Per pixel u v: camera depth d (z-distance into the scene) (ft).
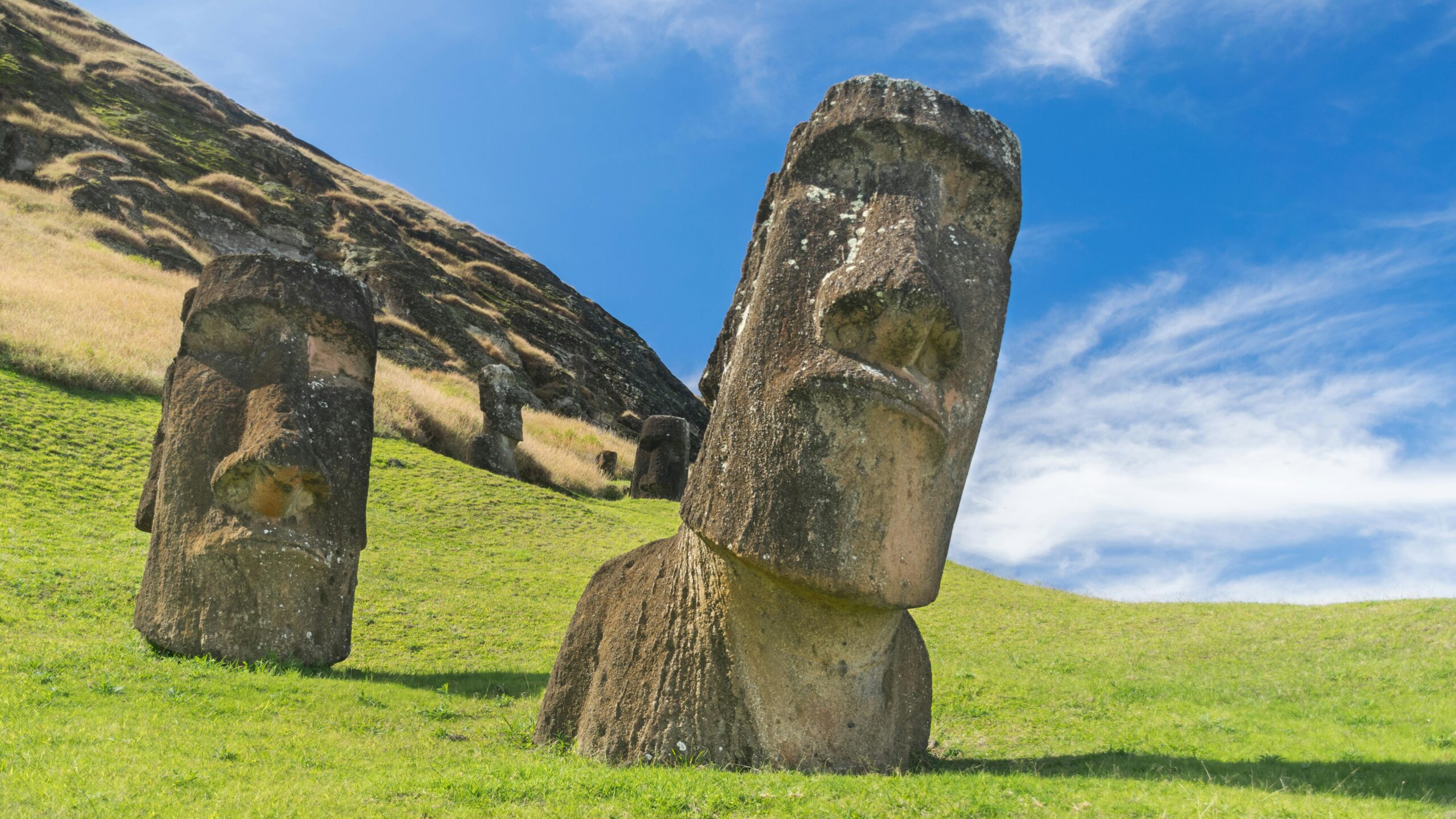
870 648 23.08
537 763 21.88
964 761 25.21
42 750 20.39
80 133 145.28
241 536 33.35
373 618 45.27
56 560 42.52
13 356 66.80
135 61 190.29
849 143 23.50
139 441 62.80
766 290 22.99
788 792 18.62
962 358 22.76
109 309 83.87
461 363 138.00
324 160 226.38
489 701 32.32
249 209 158.20
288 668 33.17
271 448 33.04
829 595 21.29
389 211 209.67
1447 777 20.81
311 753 22.81
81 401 65.82
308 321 36.19
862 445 21.17
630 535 73.20
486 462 88.84
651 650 23.47
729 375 23.38
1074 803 17.79
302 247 159.02
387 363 111.55
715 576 23.03
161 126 169.17
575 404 153.89
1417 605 43.70
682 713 22.49
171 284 105.40
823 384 21.17
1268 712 30.94
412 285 154.92
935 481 22.21
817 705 22.50
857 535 21.08
